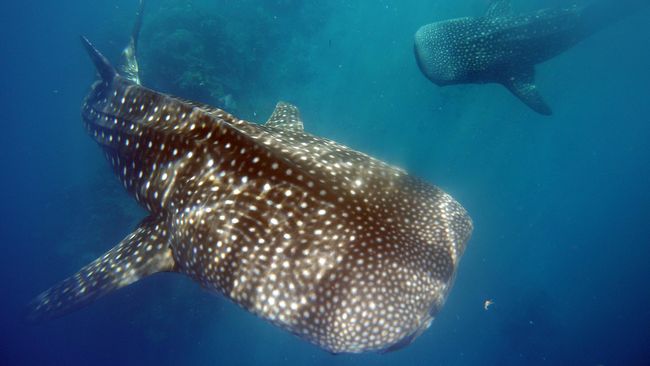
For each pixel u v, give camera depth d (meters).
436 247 2.87
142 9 6.52
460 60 8.96
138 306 17.88
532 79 9.47
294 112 5.08
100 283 3.36
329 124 24.20
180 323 18.19
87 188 20.31
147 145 3.71
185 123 3.52
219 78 17.27
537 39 9.41
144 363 18.47
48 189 30.53
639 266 35.25
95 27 28.17
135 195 3.85
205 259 2.88
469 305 25.09
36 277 22.27
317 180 2.93
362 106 26.08
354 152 3.56
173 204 3.30
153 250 3.37
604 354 25.23
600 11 9.77
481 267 26.67
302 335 2.56
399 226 2.88
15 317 21.66
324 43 28.23
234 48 19.50
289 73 24.00
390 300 2.51
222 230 2.84
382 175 3.28
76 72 30.30
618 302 30.12
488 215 29.72
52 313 3.31
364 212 2.84
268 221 2.75
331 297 2.51
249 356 19.97
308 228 2.70
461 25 9.23
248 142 3.12
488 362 23.59
